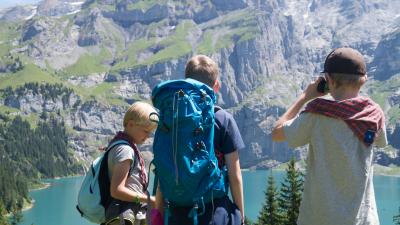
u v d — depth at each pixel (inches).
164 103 100.9
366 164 92.4
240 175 103.6
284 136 99.6
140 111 113.9
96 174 114.5
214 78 110.4
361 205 91.7
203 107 100.0
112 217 112.0
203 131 98.4
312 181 95.7
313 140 95.8
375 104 97.0
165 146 99.3
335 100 95.6
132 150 113.3
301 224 97.0
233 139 103.6
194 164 96.6
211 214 98.2
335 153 93.2
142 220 112.4
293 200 714.2
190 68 110.7
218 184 98.9
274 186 770.8
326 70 97.7
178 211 99.1
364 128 92.7
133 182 112.9
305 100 102.7
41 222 2009.1
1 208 1396.4
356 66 95.0
